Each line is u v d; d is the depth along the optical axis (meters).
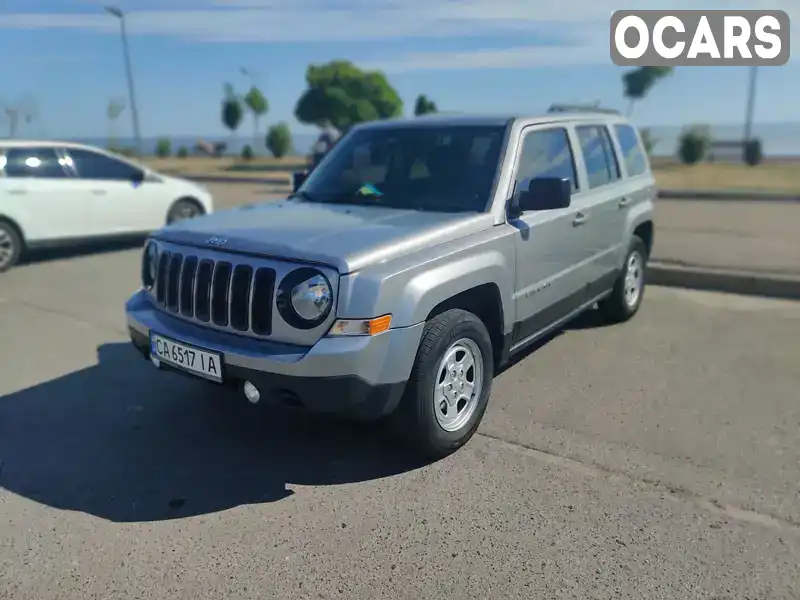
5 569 3.11
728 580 2.96
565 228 5.07
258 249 3.70
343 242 3.69
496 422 4.52
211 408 4.83
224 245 3.82
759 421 4.48
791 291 7.69
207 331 3.88
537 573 3.02
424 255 3.80
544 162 5.01
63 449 4.24
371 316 3.46
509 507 3.54
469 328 3.99
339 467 3.99
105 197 10.63
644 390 5.02
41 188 9.90
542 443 4.22
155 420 4.64
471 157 4.69
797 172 23.00
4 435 4.43
